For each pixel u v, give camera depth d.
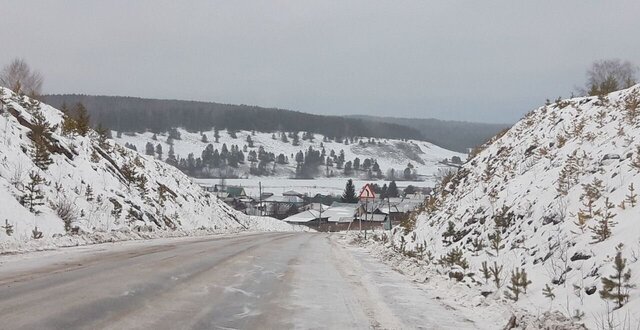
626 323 6.31
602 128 15.34
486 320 7.28
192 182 49.84
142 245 17.08
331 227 80.25
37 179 17.47
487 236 13.58
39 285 8.34
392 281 10.97
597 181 10.93
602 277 7.26
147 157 42.72
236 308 7.50
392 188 140.62
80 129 29.31
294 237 30.47
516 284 8.59
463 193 20.75
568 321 6.66
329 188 182.88
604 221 8.91
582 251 8.91
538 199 12.85
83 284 8.61
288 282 10.28
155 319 6.50
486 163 22.36
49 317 6.21
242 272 11.41
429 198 27.00
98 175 24.84
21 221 15.96
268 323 6.69
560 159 14.94
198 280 9.85
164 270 10.88
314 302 8.27
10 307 6.65
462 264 11.31
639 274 7.18
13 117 21.95
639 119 13.51
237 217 56.09
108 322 6.18
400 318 7.28
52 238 15.52
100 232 19.11
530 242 11.09
